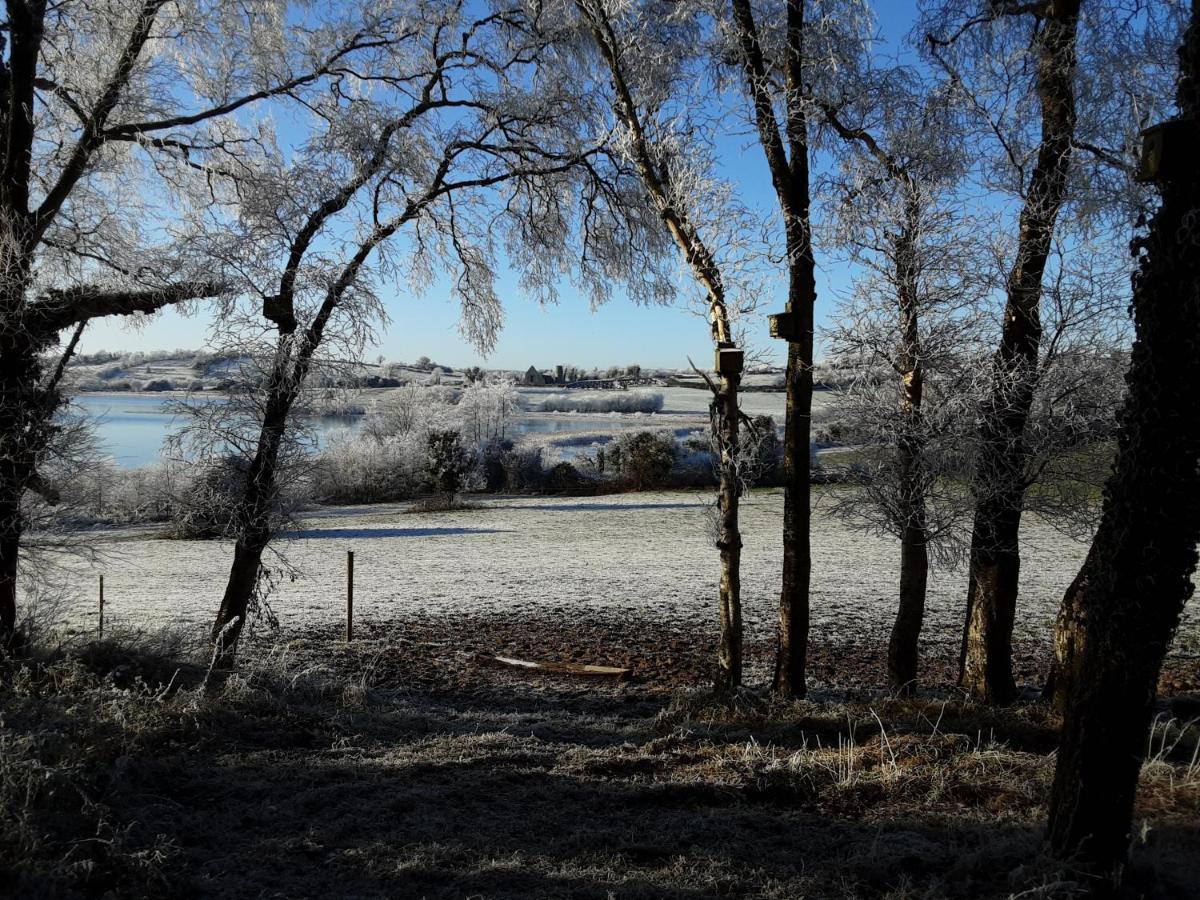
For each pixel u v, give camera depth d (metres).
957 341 8.88
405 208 11.12
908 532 9.55
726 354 8.94
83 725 6.01
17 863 3.80
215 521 10.44
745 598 18.03
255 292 9.69
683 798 5.62
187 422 9.96
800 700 8.87
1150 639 3.75
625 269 12.25
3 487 8.38
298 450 10.41
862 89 9.20
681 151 9.23
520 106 10.93
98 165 10.09
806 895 4.04
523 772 6.22
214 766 6.00
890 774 5.85
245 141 11.59
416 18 10.70
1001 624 9.09
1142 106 8.30
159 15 10.08
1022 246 8.78
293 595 18.73
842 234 9.48
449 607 17.19
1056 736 7.03
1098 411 8.62
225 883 4.14
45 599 9.22
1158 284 3.69
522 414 57.88
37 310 8.73
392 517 36.62
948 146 9.20
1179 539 3.69
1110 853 3.90
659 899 4.01
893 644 9.76
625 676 11.91
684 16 8.95
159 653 8.76
